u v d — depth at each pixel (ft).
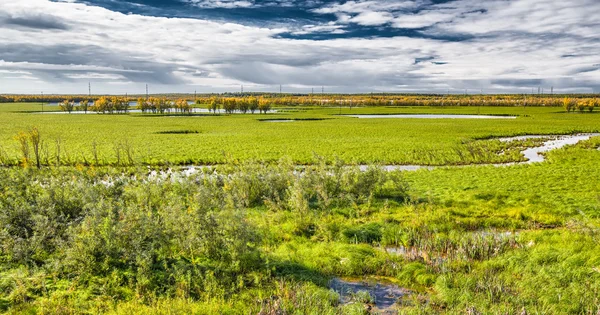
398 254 41.98
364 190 64.34
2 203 47.14
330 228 48.98
